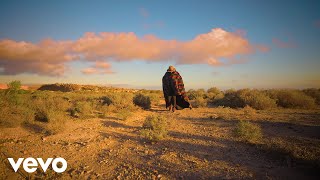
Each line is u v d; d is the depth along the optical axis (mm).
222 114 14094
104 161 6648
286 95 17766
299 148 6777
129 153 7188
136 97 19000
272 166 5801
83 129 10203
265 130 9547
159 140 8383
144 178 5488
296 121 11430
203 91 29797
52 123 10109
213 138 8453
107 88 48312
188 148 7414
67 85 45188
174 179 5355
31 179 5582
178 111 16031
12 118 9906
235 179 5180
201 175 5461
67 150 7555
